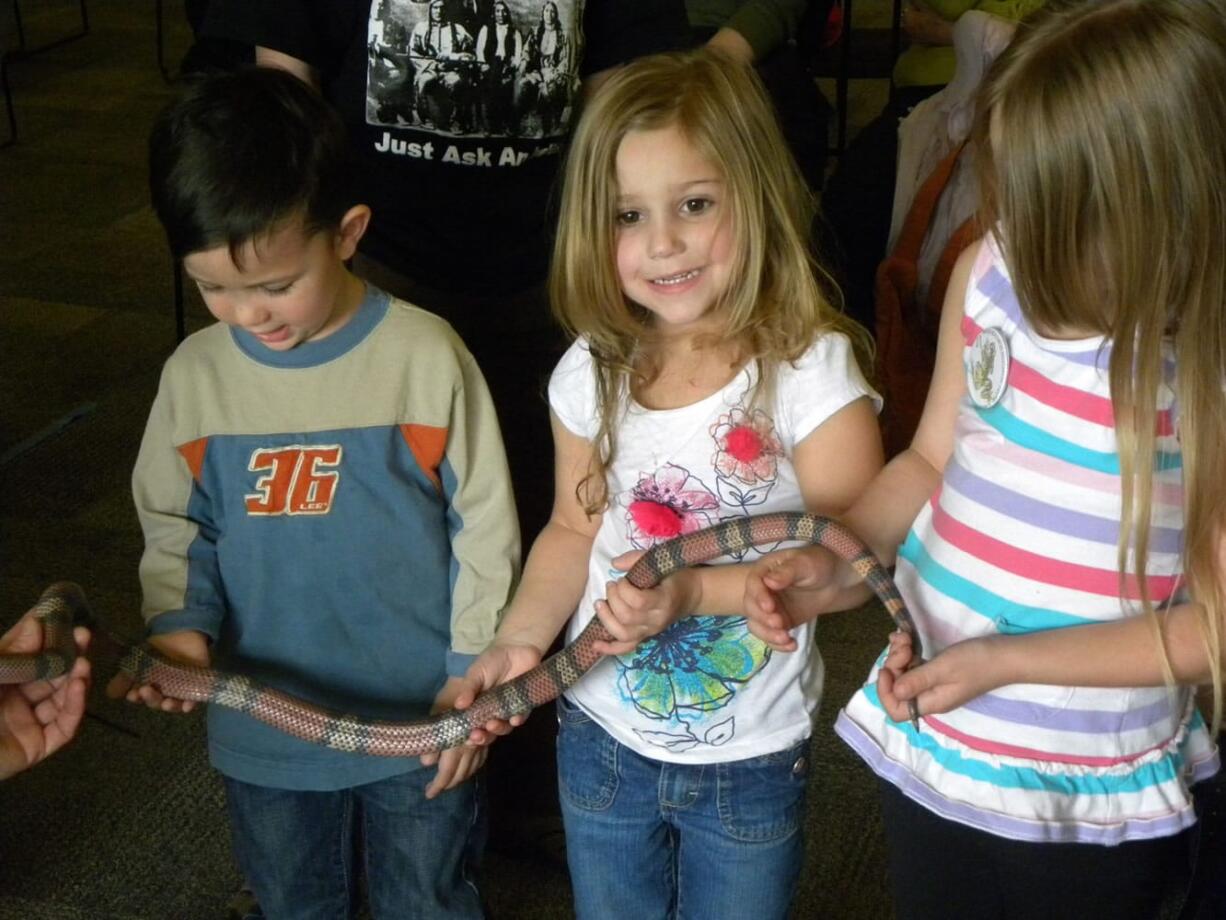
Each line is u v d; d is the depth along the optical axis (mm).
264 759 2010
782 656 1836
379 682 2023
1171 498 1512
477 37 2217
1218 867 1774
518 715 1813
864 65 6133
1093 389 1502
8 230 5957
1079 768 1602
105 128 7285
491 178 2309
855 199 3705
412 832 2061
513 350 2416
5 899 2605
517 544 2027
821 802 2836
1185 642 1503
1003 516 1575
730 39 3479
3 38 6980
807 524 1672
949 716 1637
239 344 1976
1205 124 1375
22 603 3484
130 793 2879
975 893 1696
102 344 4949
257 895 2143
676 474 1812
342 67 2307
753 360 1782
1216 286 1405
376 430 1980
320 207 1822
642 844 1913
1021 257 1474
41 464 4156
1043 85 1424
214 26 2270
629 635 1697
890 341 3316
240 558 1990
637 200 1757
